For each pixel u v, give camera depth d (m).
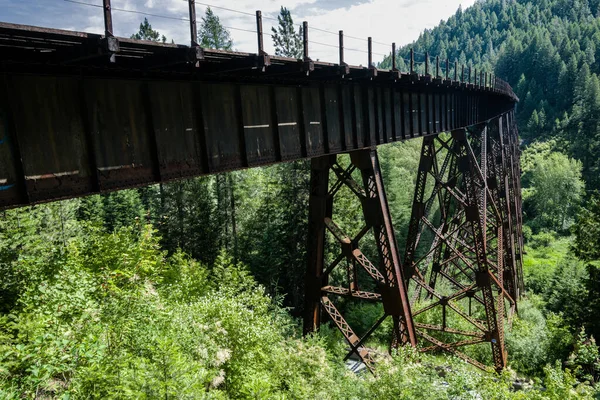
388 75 10.20
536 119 84.06
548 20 138.25
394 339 10.41
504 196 23.80
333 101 9.50
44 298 8.63
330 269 10.87
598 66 89.88
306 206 27.56
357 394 8.85
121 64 5.14
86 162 5.16
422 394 7.82
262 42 5.88
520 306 23.61
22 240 19.06
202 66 6.19
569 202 60.31
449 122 16.64
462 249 22.66
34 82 4.64
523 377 17.09
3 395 4.70
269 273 27.66
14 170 4.52
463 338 19.62
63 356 5.48
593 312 22.17
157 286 16.58
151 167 5.89
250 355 10.23
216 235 30.20
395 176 42.22
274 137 7.96
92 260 15.49
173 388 5.46
